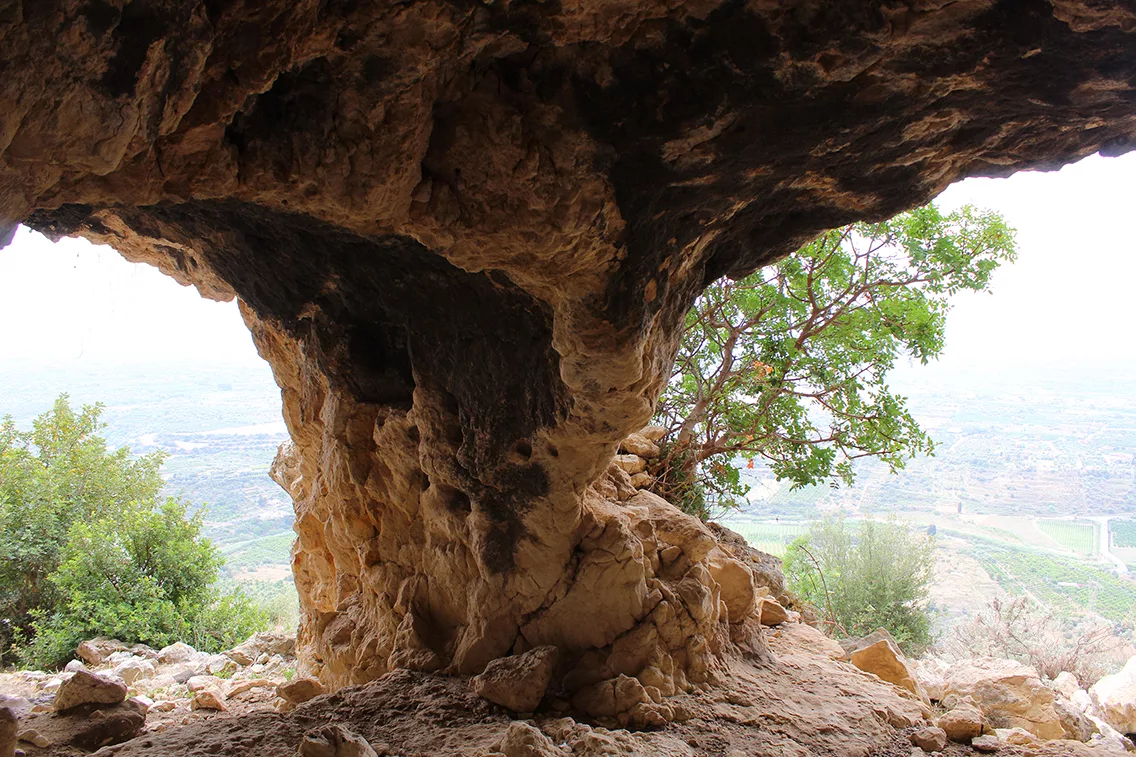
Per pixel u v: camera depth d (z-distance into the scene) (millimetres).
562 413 4531
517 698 4684
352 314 5223
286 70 2621
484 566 5121
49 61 1979
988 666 6355
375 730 4473
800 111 3400
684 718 4711
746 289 10039
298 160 2916
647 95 3258
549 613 5102
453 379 4965
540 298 4199
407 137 3037
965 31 2961
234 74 2541
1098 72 3121
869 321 9930
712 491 10180
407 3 2572
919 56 3104
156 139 2525
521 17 2838
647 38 3064
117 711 4715
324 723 4555
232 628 13727
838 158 3830
